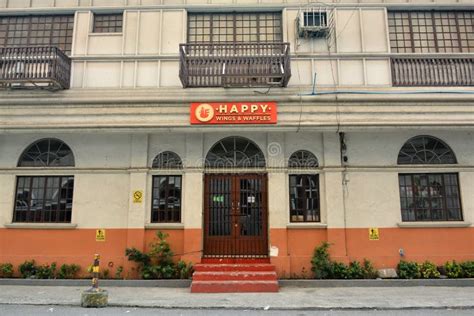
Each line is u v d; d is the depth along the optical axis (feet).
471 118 33.86
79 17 37.14
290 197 36.45
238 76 32.78
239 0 37.27
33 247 35.58
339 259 34.60
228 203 36.45
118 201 36.22
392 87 34.35
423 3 37.09
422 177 36.70
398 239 35.37
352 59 35.45
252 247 35.83
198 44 33.91
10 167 36.58
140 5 36.91
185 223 35.29
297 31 36.09
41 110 34.40
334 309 25.57
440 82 34.73
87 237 35.73
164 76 35.40
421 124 33.76
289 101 33.96
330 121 33.78
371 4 36.55
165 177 36.91
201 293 30.14
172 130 34.27
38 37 37.91
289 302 27.04
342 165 36.09
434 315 23.98
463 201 35.68
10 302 27.27
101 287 32.71
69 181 37.04
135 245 35.04
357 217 35.63
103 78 35.53
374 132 36.35
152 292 30.66
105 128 34.17
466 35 37.83
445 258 34.88
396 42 37.42
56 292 30.58
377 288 31.94
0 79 32.68
